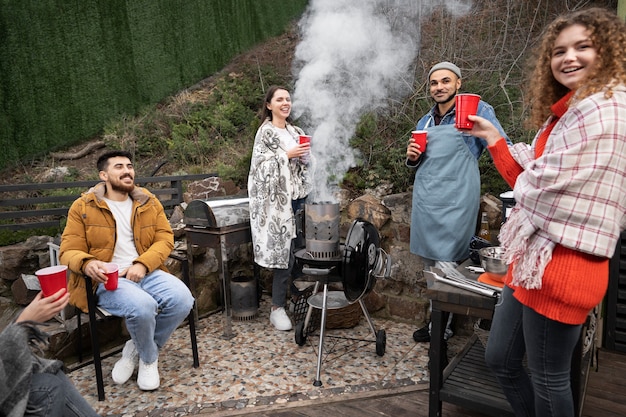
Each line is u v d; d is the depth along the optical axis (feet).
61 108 19.36
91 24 19.84
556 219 4.22
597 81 4.19
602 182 4.05
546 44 4.79
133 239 9.36
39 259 13.08
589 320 6.51
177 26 22.06
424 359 9.45
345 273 8.60
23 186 13.14
